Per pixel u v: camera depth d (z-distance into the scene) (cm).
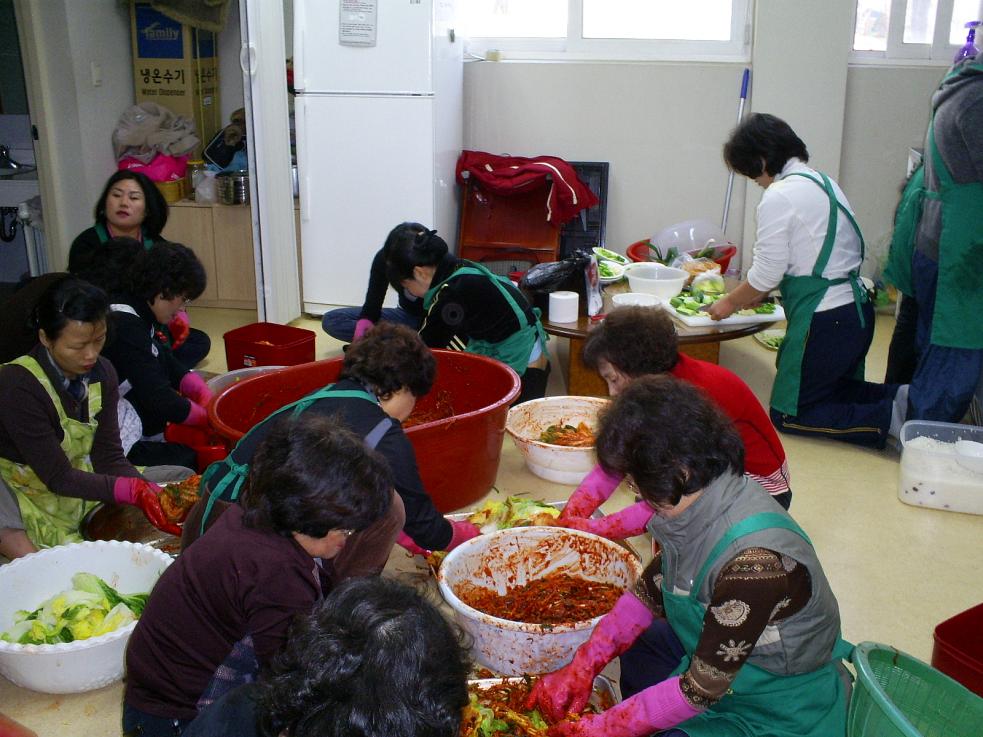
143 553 223
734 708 162
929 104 507
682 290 414
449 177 505
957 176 321
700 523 152
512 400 281
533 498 294
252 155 433
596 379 380
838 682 165
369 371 194
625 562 210
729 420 151
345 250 487
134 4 515
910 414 346
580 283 383
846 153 520
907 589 263
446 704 90
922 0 503
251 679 150
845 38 492
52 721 199
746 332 370
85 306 223
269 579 145
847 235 351
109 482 237
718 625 146
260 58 426
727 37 521
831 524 301
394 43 452
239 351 379
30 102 479
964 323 330
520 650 189
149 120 511
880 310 525
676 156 530
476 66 528
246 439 190
